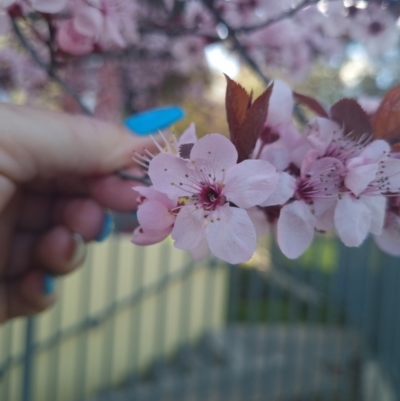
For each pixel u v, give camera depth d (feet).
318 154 0.28
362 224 0.27
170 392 1.43
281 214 0.27
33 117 0.39
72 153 0.40
